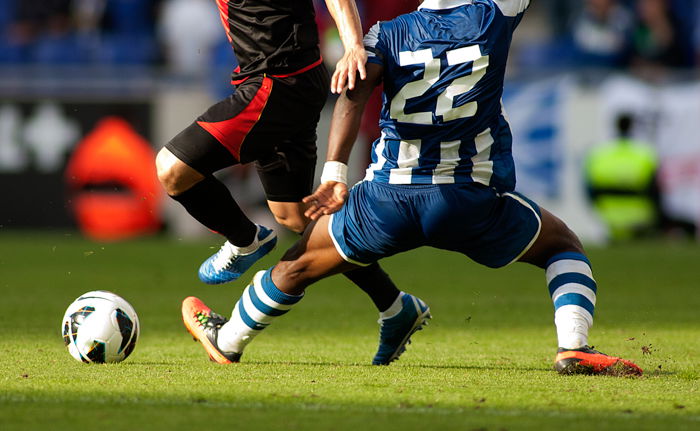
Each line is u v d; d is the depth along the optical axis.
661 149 43.97
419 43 13.20
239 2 14.94
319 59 15.39
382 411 10.77
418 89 13.08
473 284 31.58
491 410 10.87
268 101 14.84
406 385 12.65
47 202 45.50
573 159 43.94
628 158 44.03
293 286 14.13
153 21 52.22
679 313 23.70
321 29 43.94
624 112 43.94
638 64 50.19
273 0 14.76
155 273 33.78
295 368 14.38
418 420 10.27
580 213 44.03
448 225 13.21
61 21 52.56
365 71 12.81
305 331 20.28
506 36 13.42
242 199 44.06
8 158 45.22
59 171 45.38
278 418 10.31
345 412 10.70
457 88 13.05
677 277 32.53
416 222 13.25
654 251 41.19
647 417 10.52
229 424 9.98
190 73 46.22
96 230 46.00
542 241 13.98
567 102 43.94
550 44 50.66
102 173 45.66
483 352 17.03
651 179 44.03
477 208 13.19
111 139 45.62
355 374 13.72
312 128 15.80
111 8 52.12
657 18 50.09
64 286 29.69
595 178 44.00
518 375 13.70
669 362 15.58
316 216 12.36
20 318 21.95
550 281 13.98
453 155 13.14
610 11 50.00
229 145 14.73
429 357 16.28
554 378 13.36
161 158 14.83
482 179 13.29
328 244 13.68
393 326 15.30
